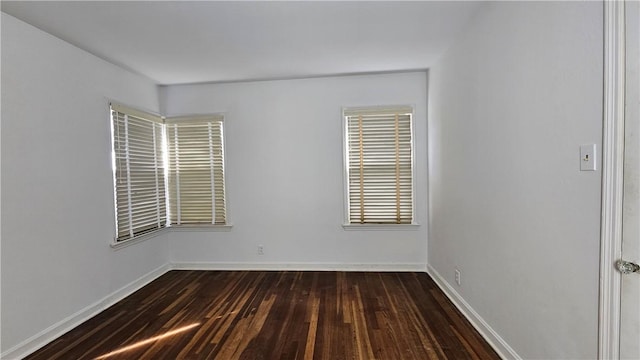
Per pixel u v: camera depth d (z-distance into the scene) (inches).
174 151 146.4
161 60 113.6
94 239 103.7
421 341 83.8
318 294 116.7
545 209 59.2
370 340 84.8
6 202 76.5
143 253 130.0
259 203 145.6
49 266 87.3
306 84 141.1
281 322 95.9
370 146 139.6
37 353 81.4
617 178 44.4
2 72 76.0
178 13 81.0
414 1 77.8
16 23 79.5
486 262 83.0
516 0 67.0
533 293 63.4
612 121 44.6
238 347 83.0
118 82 117.3
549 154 57.8
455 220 104.0
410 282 127.0
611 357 46.0
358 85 138.6
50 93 88.4
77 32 89.2
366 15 84.4
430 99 129.6
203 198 146.8
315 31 93.4
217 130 145.9
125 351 82.0
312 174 142.7
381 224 139.9
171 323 96.4
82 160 99.3
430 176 132.0
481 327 86.1
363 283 127.0
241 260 147.0
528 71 63.4
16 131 78.9
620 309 45.0
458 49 98.7
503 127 73.3
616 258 45.0
